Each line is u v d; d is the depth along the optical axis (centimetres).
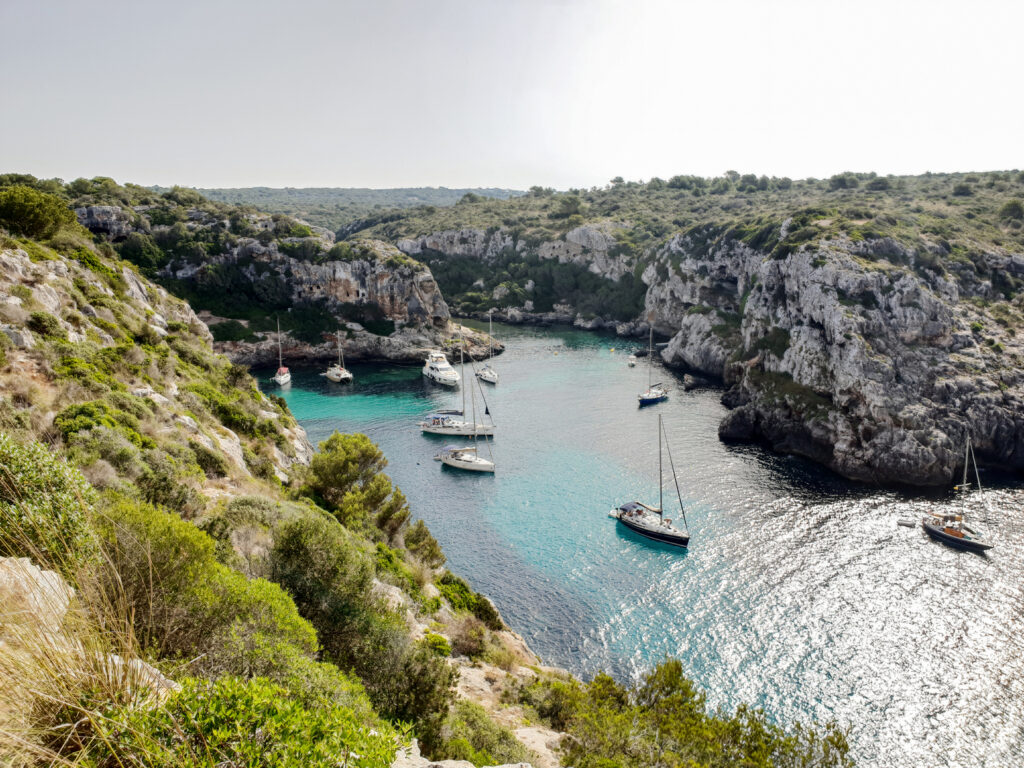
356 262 11956
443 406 8606
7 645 576
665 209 18250
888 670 3397
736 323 10762
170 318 5991
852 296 7044
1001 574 4225
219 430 3891
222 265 11369
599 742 1744
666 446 6962
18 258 3719
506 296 16025
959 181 13788
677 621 3903
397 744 820
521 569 4497
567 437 7294
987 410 6175
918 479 5825
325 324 11569
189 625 1143
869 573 4294
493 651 3083
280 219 12581
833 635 3694
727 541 4812
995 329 7119
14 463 1016
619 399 8906
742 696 3275
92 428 2456
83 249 5025
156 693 636
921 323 6806
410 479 6116
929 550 4581
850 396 6419
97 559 872
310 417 8081
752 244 10912
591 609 4034
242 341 10619
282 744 639
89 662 608
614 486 5903
